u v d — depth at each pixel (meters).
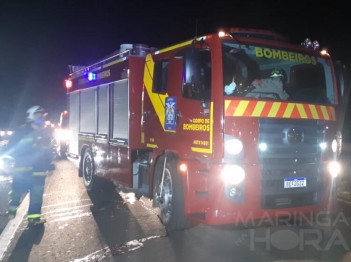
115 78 8.38
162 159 6.96
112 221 7.34
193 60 5.88
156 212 7.91
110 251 5.84
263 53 6.18
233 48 5.91
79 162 10.59
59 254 5.79
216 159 5.68
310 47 6.75
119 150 8.19
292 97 6.26
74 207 8.41
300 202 6.19
